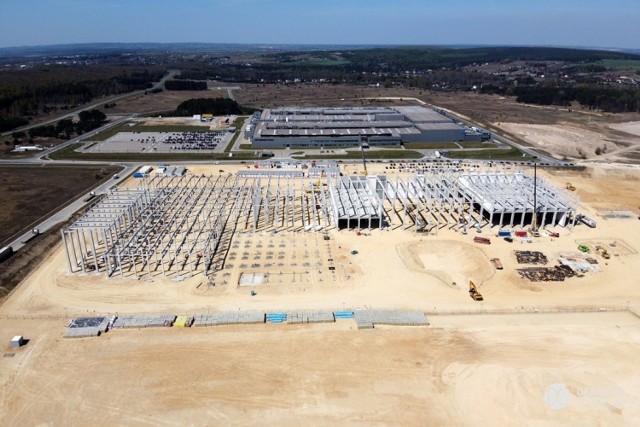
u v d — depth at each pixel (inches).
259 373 2287.2
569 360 2418.8
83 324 2628.0
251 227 4035.4
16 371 2304.4
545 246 3752.5
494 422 2042.3
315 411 2071.9
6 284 3063.5
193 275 3240.7
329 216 4291.3
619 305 2940.5
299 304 2903.5
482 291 3095.5
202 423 2007.9
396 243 3777.1
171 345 2490.2
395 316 2728.8
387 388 2210.9
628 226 4160.9
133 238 3496.6
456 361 2394.2
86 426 1995.6
